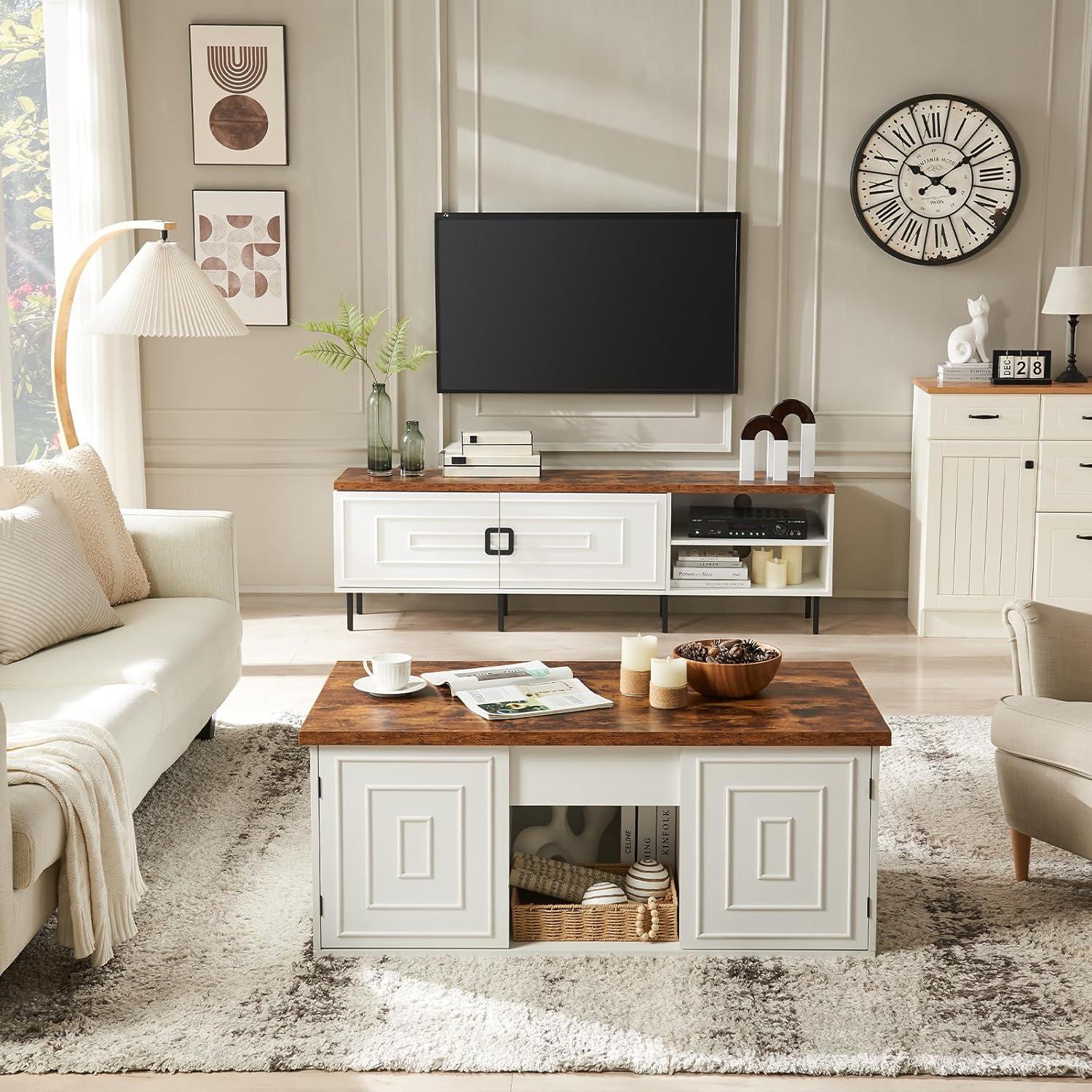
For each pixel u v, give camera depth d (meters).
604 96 5.22
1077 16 5.12
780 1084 2.21
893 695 4.36
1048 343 5.30
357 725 2.59
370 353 5.39
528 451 5.12
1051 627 3.04
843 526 5.46
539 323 5.34
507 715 2.62
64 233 5.15
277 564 5.55
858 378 5.37
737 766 2.57
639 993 2.48
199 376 5.42
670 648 4.91
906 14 5.14
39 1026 2.36
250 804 3.41
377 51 5.20
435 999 2.46
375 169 5.28
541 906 2.67
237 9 5.19
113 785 2.65
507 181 5.29
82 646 3.35
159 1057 2.25
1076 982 2.52
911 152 5.19
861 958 2.62
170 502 5.50
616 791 2.60
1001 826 3.28
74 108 5.00
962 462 4.96
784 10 5.14
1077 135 5.19
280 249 5.32
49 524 3.46
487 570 5.08
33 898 2.38
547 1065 2.24
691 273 5.28
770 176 5.25
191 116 5.25
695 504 5.46
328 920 2.63
